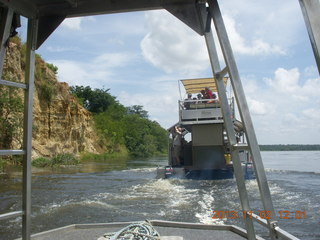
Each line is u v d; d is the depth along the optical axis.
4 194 12.24
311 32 1.62
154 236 3.18
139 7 3.12
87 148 48.91
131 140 77.88
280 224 7.82
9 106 25.28
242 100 2.58
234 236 3.62
